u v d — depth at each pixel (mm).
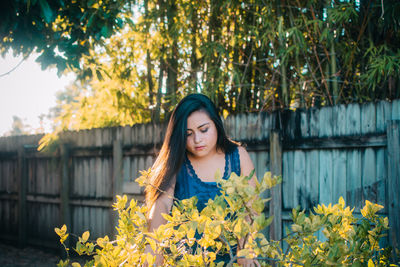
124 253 1043
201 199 1451
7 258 5109
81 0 3188
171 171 1435
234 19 4027
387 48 3318
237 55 4152
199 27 4277
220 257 1335
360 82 3541
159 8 4289
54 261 4949
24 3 2941
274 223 3475
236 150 1592
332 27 3525
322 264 902
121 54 4734
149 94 4730
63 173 5188
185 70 4477
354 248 1033
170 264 1020
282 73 3719
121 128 4664
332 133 3301
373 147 3160
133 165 4562
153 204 1421
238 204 862
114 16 3260
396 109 3035
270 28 3715
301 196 3453
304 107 3639
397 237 2936
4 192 6172
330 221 1068
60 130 5223
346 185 3260
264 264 985
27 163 5848
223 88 4102
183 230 939
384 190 3100
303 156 3469
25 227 5793
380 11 3383
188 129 1449
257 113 3680
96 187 4941
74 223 5180
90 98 5031
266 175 841
